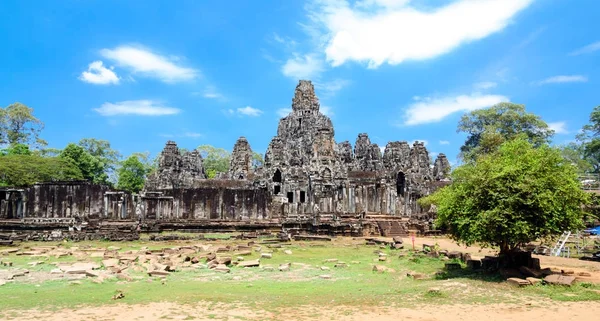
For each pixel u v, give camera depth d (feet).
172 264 96.99
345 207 213.46
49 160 242.37
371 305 56.49
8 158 227.81
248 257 115.85
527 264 77.05
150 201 191.01
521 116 262.26
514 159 79.61
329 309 54.54
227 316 51.26
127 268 92.63
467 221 76.13
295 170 224.12
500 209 72.33
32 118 295.07
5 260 106.93
